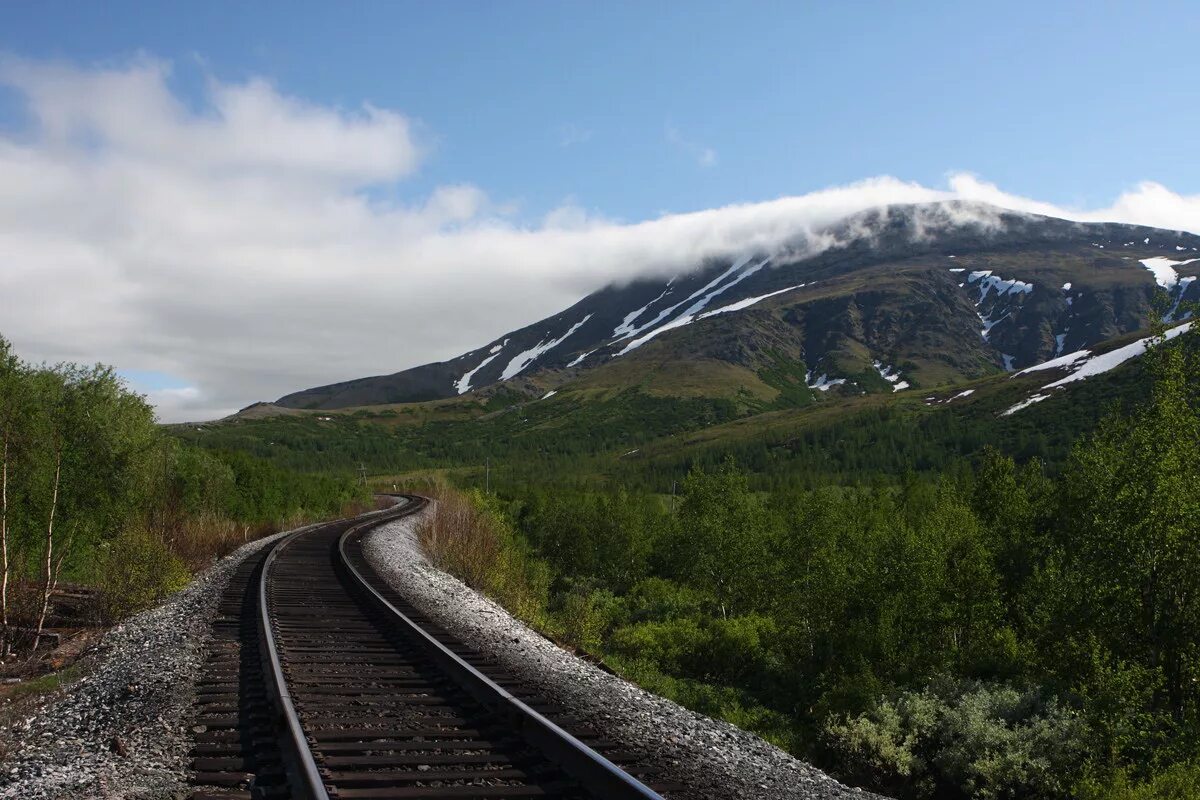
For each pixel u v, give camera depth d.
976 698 17.92
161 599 20.61
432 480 144.88
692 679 30.08
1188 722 16.83
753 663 32.06
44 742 8.73
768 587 43.94
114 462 22.89
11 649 17.66
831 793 7.94
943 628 29.83
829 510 43.06
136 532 21.62
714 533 47.12
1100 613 20.75
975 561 30.33
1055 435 155.75
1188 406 19.98
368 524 45.25
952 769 15.90
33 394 20.47
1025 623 29.58
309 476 73.00
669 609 45.66
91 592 24.03
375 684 9.92
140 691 10.23
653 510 78.06
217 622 15.04
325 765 6.59
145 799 6.12
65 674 13.31
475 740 7.68
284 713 7.79
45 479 21.06
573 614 26.61
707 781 7.28
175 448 32.25
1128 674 18.23
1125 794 13.31
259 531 42.97
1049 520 32.41
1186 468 19.47
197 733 7.94
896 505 60.62
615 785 6.04
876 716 18.80
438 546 32.97
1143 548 19.73
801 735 21.75
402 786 6.27
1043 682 21.20
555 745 7.14
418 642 12.69
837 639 30.77
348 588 20.05
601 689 11.09
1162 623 19.73
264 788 6.34
